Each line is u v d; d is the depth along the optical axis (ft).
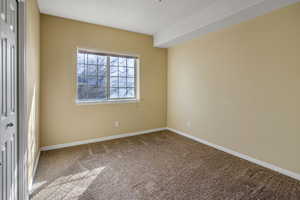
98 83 11.75
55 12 9.52
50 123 9.96
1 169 3.45
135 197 5.64
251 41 8.31
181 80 13.19
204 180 6.72
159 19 10.69
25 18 5.08
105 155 9.20
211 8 8.80
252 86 8.35
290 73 6.95
